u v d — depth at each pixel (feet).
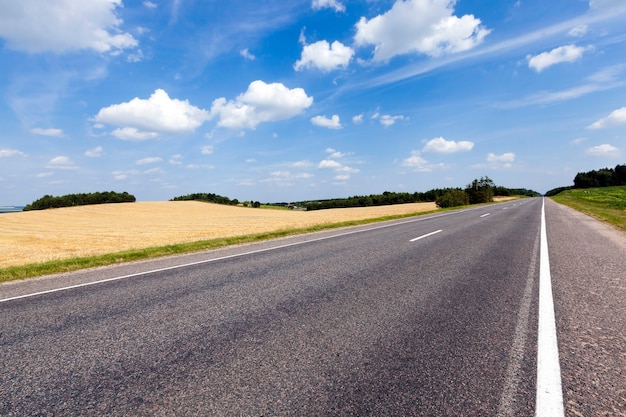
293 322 12.12
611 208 93.09
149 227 106.22
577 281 17.26
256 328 11.62
